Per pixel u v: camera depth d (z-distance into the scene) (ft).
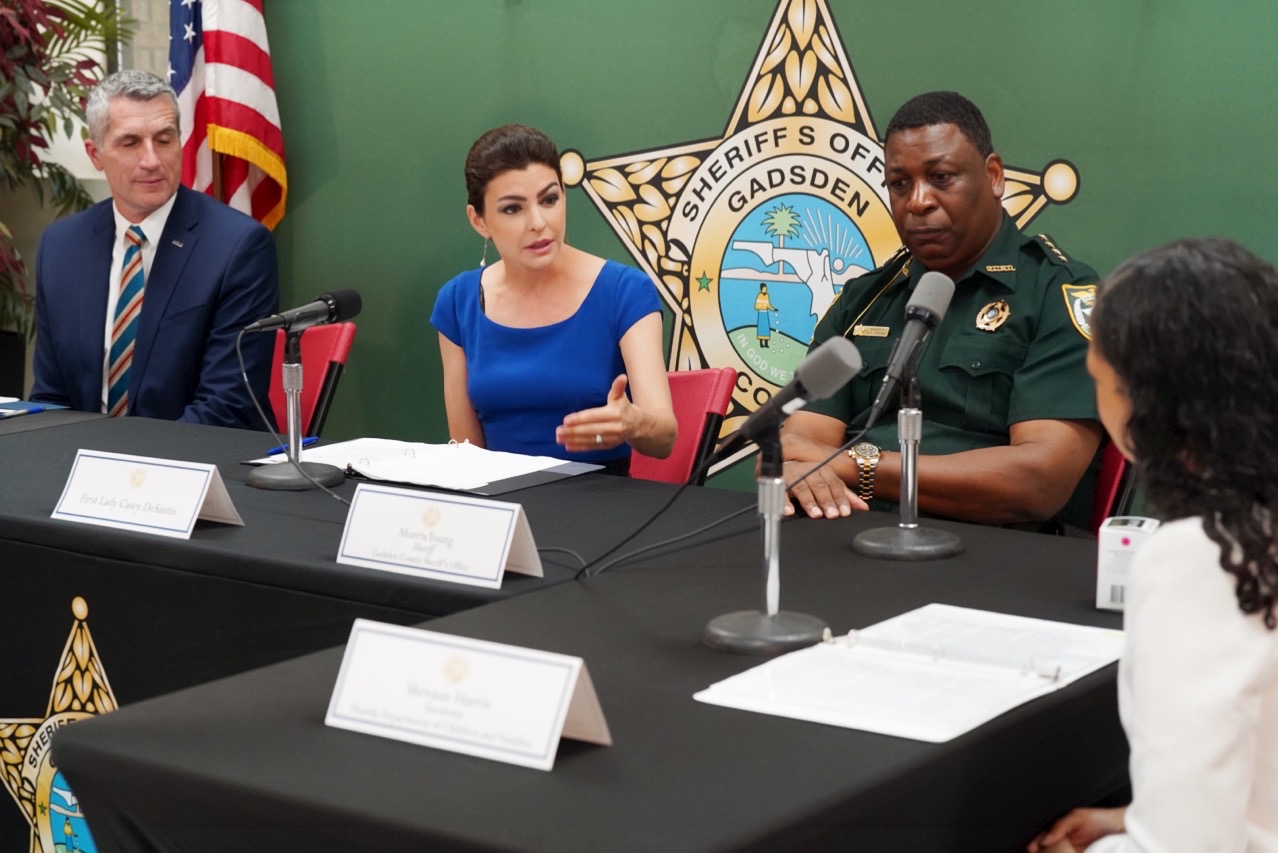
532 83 13.34
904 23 11.52
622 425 7.53
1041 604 5.40
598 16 12.91
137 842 3.95
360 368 14.75
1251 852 3.57
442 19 13.71
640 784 3.59
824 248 12.13
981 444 8.41
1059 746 4.38
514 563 5.83
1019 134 11.16
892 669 4.48
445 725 3.86
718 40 12.37
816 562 6.07
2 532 6.94
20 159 14.82
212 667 6.35
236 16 14.07
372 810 3.44
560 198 9.25
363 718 3.99
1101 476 8.24
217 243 11.42
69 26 15.01
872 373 8.73
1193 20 10.39
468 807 3.45
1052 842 4.43
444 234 14.05
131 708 4.22
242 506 7.17
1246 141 10.31
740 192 12.46
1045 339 8.20
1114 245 10.89
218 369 11.23
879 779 3.63
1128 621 3.68
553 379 9.36
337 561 5.99
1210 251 3.70
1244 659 3.44
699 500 7.36
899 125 8.47
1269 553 3.47
